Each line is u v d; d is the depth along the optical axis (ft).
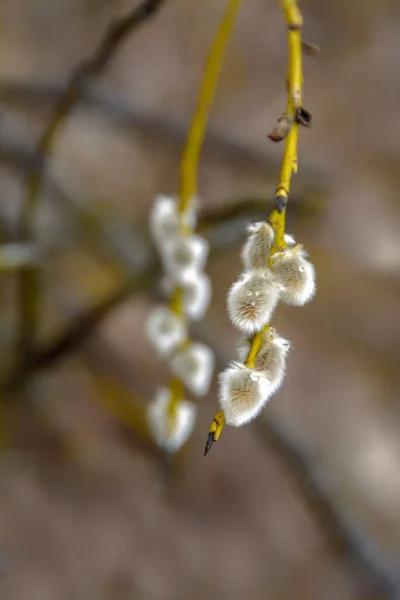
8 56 5.88
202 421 4.79
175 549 4.33
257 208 2.52
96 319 3.18
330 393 5.47
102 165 5.66
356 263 6.00
